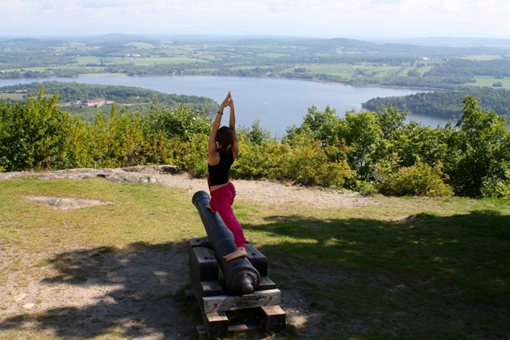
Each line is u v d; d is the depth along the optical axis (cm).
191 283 567
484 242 847
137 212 980
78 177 1277
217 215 527
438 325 514
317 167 1402
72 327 492
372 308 551
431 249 807
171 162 1670
